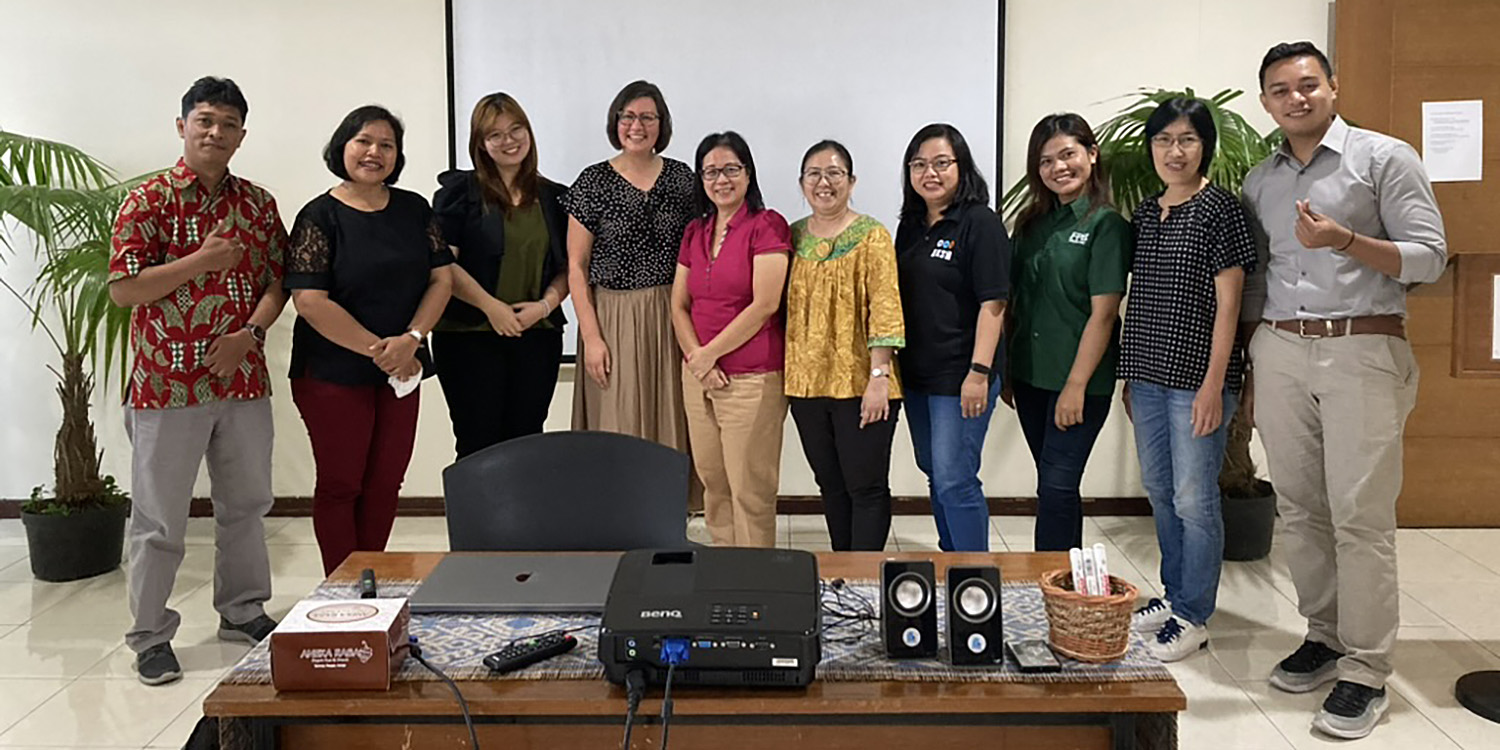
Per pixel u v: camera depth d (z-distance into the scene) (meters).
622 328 3.56
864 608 1.77
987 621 1.54
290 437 4.90
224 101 3.07
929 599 1.57
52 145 4.16
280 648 1.48
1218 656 3.31
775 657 1.45
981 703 1.45
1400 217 2.73
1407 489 4.53
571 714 1.46
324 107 4.74
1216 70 4.62
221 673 3.26
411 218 3.38
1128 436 4.83
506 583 1.85
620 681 1.49
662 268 3.57
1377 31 4.26
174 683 3.19
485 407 3.67
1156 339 3.16
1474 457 4.47
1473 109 4.22
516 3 4.66
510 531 2.22
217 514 3.42
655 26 4.65
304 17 4.70
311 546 4.49
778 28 4.64
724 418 3.46
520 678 1.52
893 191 4.70
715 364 3.43
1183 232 3.08
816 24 4.63
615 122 3.53
